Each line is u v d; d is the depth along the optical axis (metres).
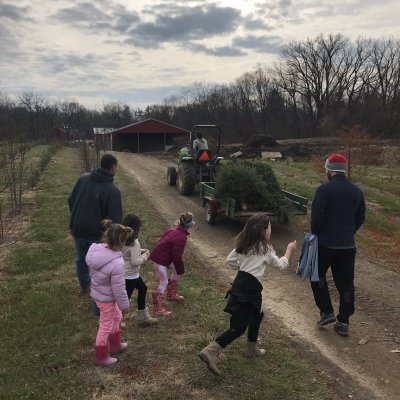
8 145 12.35
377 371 4.30
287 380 3.98
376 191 14.68
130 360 4.21
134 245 4.61
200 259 7.83
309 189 13.89
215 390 3.77
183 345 4.50
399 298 6.21
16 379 3.85
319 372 4.21
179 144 43.00
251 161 10.02
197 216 11.11
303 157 29.05
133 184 16.17
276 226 10.22
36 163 19.72
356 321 5.43
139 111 85.12
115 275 4.01
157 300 5.17
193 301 5.67
